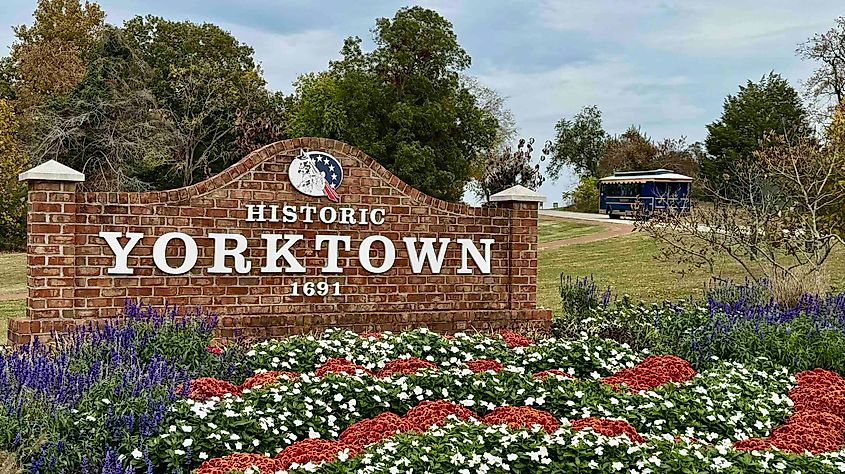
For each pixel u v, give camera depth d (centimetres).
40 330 902
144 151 3541
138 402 566
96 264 937
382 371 771
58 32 4869
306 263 1044
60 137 3478
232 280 1005
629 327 1037
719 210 1753
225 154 3862
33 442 512
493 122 3756
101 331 901
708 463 498
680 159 5359
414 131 3503
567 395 677
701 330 948
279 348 812
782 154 1563
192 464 536
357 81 3484
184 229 980
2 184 3575
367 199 1076
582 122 7450
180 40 4528
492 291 1144
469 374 714
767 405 698
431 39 3562
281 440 578
